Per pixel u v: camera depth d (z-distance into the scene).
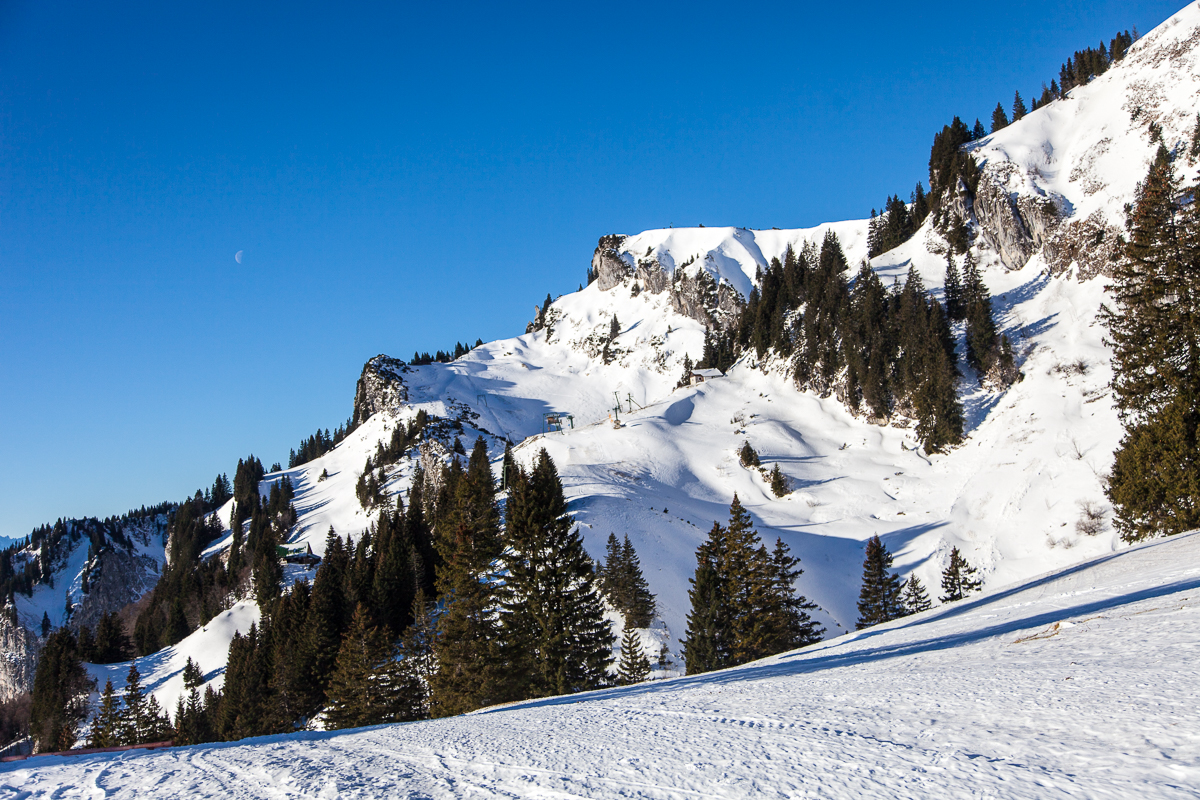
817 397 136.38
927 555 74.75
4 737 94.38
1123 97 135.25
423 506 107.75
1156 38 140.88
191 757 7.29
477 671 32.88
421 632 46.69
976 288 121.81
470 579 34.34
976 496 83.31
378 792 4.78
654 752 4.95
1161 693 4.15
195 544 188.38
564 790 4.17
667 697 8.98
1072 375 94.19
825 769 3.79
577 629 33.91
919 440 107.25
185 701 75.31
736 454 121.25
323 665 55.38
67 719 78.81
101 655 105.12
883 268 156.50
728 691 8.67
